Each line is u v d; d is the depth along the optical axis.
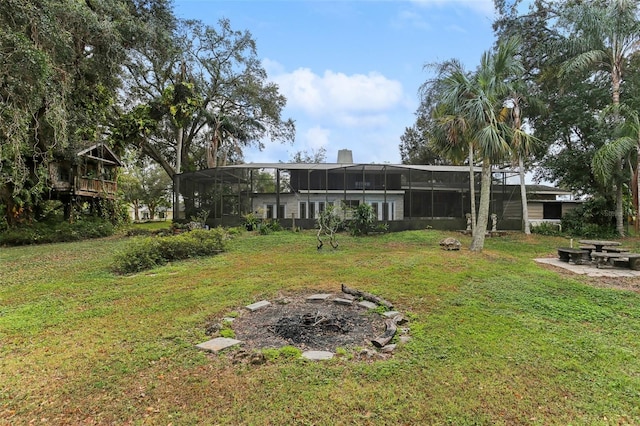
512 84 10.33
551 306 5.09
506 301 5.34
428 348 3.64
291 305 5.29
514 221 17.38
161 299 5.57
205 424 2.46
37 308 5.19
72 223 15.10
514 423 2.45
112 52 13.78
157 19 17.81
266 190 18.02
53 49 9.61
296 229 15.78
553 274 7.10
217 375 3.12
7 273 7.76
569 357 3.45
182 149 24.19
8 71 8.02
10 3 8.09
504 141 9.28
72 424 2.48
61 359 3.47
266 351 3.56
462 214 17.81
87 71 13.89
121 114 20.12
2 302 5.55
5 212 13.85
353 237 13.71
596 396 2.77
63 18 10.27
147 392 2.87
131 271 7.81
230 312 4.94
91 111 15.50
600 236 14.33
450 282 6.43
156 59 18.30
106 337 4.04
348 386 2.91
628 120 12.14
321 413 2.56
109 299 5.63
